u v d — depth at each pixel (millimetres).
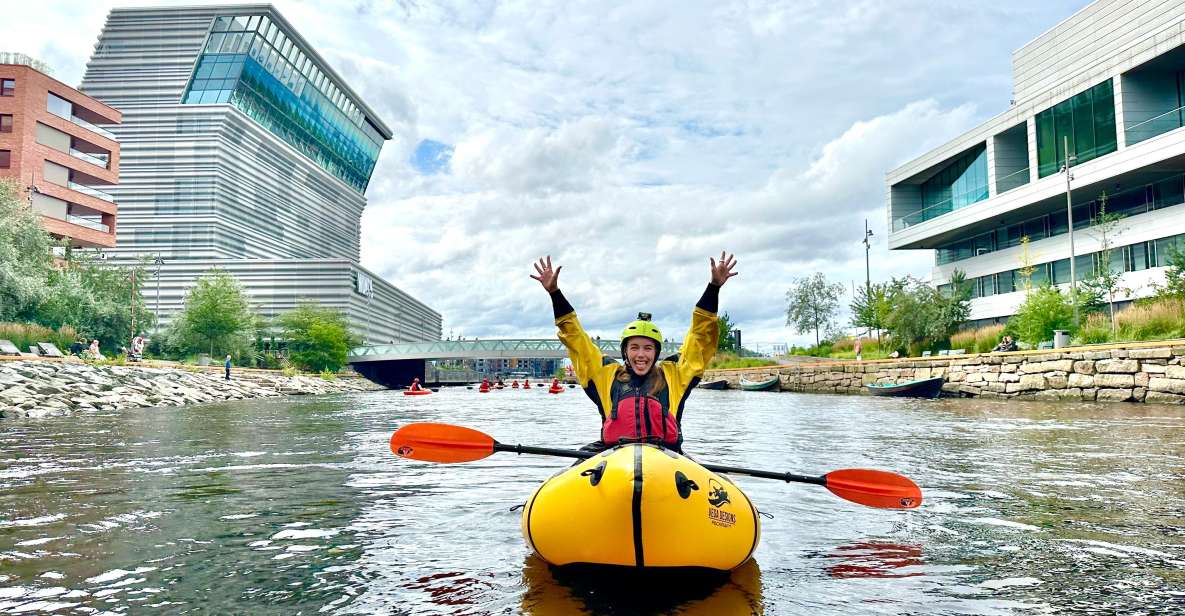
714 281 4777
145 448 10188
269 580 3814
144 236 87188
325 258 119625
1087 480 6902
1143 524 5066
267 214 100250
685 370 4801
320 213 117750
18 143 42781
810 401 26953
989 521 5191
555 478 4137
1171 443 9852
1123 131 32500
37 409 18703
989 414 16609
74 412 19875
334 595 3568
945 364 29297
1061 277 38031
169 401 27219
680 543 3684
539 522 3969
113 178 50500
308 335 67938
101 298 40875
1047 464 8008
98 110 49031
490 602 3447
